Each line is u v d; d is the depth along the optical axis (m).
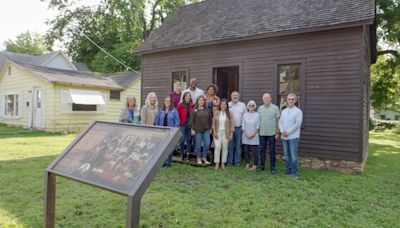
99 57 28.52
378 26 17.27
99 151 3.00
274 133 6.81
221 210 4.20
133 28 29.11
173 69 10.64
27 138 12.32
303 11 8.52
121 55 27.64
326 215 4.14
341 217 4.07
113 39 30.12
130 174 2.56
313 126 7.76
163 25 12.37
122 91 18.62
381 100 20.06
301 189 5.39
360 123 7.11
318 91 7.70
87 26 30.53
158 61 11.09
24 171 6.23
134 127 3.08
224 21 10.18
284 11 9.02
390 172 7.31
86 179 2.74
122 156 2.80
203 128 7.25
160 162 2.56
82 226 3.61
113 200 4.50
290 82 8.27
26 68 16.17
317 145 7.68
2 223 3.60
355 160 7.12
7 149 9.23
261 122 6.90
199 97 7.30
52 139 12.12
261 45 8.66
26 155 8.24
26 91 16.53
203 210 4.19
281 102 8.41
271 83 8.48
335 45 7.46
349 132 7.24
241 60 9.05
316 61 7.73
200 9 12.27
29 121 16.28
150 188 5.22
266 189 5.33
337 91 7.42
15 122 17.36
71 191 4.91
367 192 5.34
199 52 9.98
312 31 7.62
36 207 4.15
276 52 8.39
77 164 2.99
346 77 7.30
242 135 7.33
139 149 2.77
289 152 6.67
